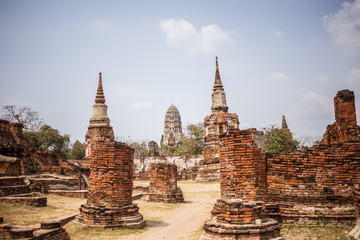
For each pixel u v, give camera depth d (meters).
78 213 17.77
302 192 15.30
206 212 21.83
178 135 132.00
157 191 26.88
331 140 18.89
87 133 43.00
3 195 20.27
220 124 54.09
